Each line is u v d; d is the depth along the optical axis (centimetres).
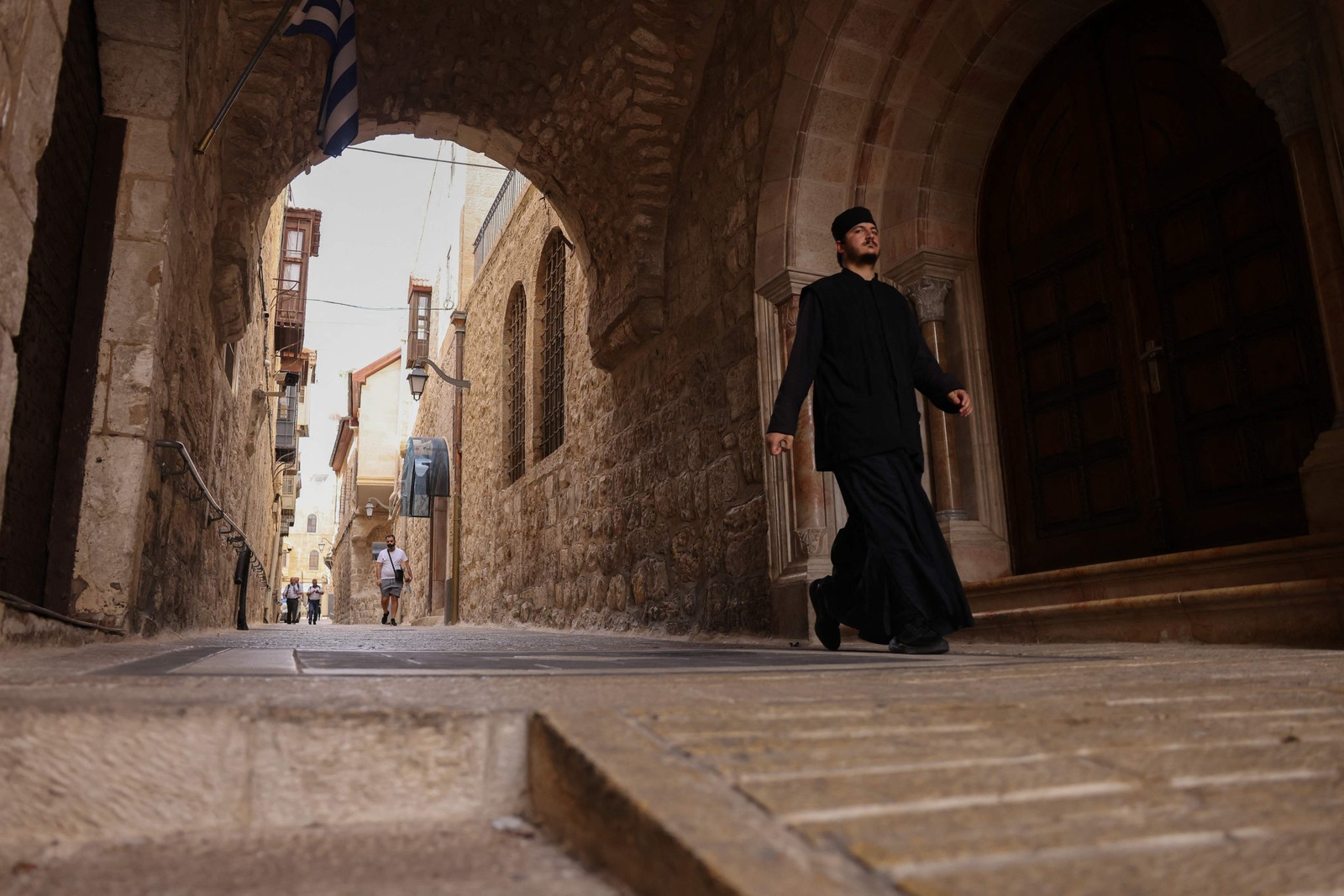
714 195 686
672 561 710
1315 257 347
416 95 821
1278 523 393
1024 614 410
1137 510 459
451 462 1828
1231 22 378
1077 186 509
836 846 71
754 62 646
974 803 83
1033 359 528
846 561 328
